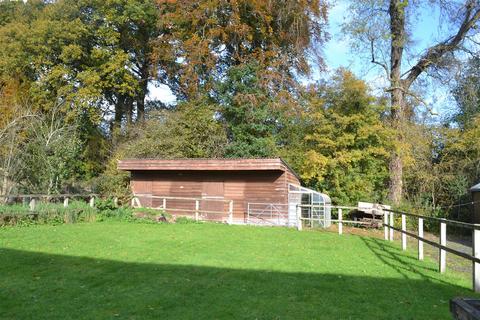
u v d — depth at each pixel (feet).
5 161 67.31
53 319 18.58
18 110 81.46
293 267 30.50
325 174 81.87
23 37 97.96
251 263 31.45
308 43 103.24
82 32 102.32
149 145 90.84
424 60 85.10
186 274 27.40
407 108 92.22
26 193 68.74
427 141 87.40
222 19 100.53
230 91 96.48
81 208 58.44
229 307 20.66
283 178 68.69
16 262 29.89
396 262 34.60
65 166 76.38
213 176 72.18
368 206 72.74
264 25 100.27
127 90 111.04
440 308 21.49
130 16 105.40
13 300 21.22
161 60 112.27
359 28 82.79
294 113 92.27
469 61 85.15
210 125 93.04
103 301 21.31
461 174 79.30
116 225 54.29
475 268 25.23
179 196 73.87
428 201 81.46
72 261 30.73
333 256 36.06
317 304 21.54
